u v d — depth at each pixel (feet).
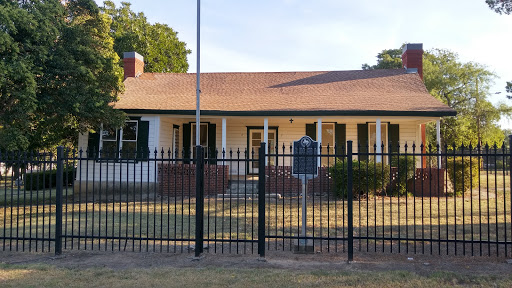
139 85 63.16
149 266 20.12
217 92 60.80
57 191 22.34
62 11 38.52
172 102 54.80
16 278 18.02
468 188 49.26
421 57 65.98
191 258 21.48
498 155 19.90
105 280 17.75
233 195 47.93
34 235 28.30
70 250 23.50
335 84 62.08
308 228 29.66
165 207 40.57
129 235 27.84
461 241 20.83
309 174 22.30
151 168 51.08
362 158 57.36
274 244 25.18
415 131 57.47
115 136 52.34
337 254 22.31
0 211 40.22
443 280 17.37
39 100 36.86
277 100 55.72
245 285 16.94
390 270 18.92
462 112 104.37
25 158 22.93
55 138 60.75
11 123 34.88
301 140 22.25
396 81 61.62
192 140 60.95
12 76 32.17
